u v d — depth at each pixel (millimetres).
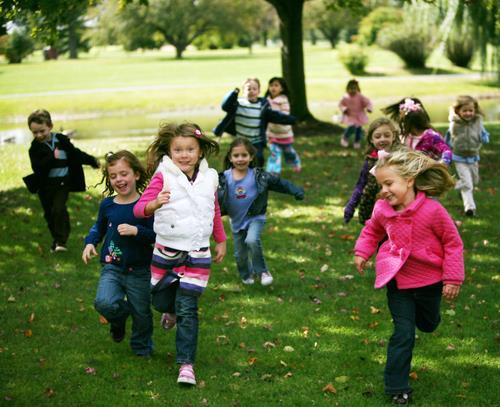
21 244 8195
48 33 13797
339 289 6645
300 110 18328
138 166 5016
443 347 5258
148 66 51531
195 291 4691
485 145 14391
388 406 4328
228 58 61688
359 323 5789
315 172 12031
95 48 95938
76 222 9070
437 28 17641
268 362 5043
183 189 4680
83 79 41438
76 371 4891
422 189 4387
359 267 4535
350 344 5363
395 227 4371
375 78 37375
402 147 4613
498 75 17828
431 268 4359
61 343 5398
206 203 4734
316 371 4891
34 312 6086
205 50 87250
